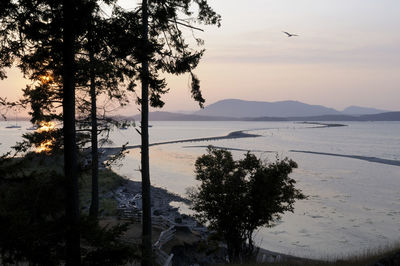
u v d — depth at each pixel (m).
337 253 25.00
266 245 26.89
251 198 17.02
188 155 105.75
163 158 96.75
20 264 6.83
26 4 6.90
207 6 11.09
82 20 6.79
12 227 5.18
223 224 17.42
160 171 70.50
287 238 28.92
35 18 7.26
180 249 19.27
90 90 13.17
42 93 11.95
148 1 10.70
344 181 57.00
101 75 8.12
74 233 6.05
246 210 17.09
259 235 29.58
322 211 38.00
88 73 7.75
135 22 7.99
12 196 5.68
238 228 17.59
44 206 5.89
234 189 17.19
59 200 6.18
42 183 6.12
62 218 6.17
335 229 31.61
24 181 5.98
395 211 38.22
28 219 5.64
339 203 41.72
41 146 13.38
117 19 7.60
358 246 26.91
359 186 52.81
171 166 79.12
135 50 7.73
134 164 82.50
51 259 5.42
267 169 17.36
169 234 20.16
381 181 57.38
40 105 12.45
